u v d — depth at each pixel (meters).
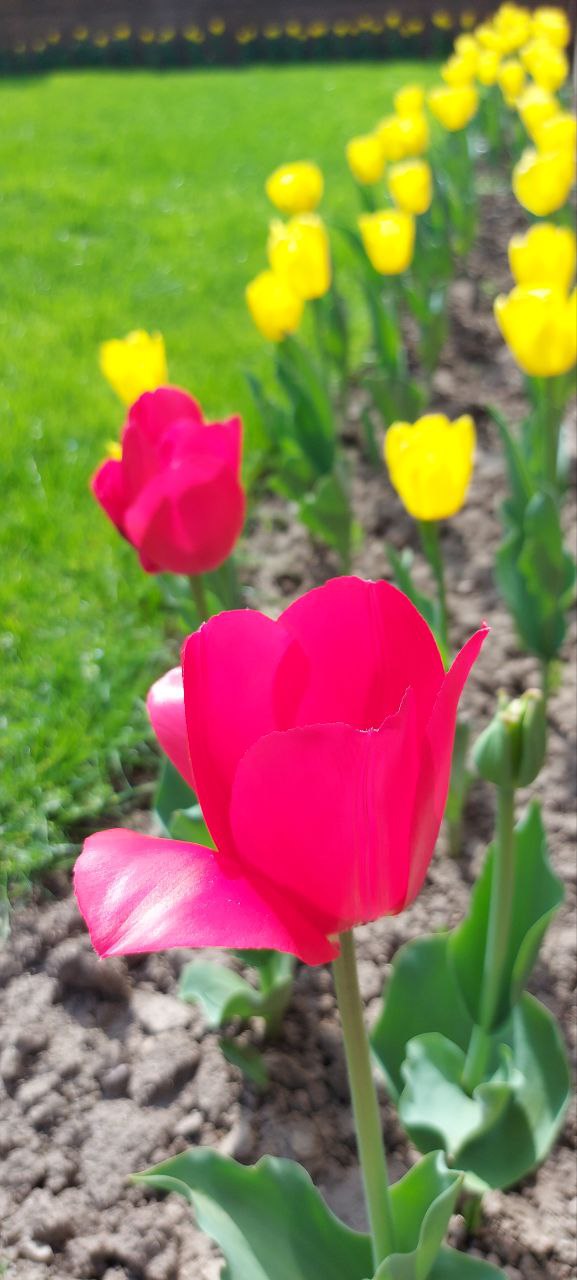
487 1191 0.44
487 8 3.98
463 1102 0.42
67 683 0.75
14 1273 0.45
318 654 0.23
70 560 0.89
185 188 2.10
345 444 1.09
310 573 0.91
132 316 1.43
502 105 2.09
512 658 0.80
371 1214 0.32
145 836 0.22
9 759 0.68
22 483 1.02
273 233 0.76
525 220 1.75
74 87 3.67
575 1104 0.50
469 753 0.71
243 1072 0.52
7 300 1.53
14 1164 0.49
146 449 0.41
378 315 0.92
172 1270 0.45
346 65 3.88
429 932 0.59
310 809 0.20
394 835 0.21
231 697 0.22
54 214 1.96
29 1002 0.56
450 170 1.51
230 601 0.62
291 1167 0.36
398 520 0.97
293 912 0.20
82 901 0.20
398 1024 0.44
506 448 0.69
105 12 4.67
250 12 4.46
